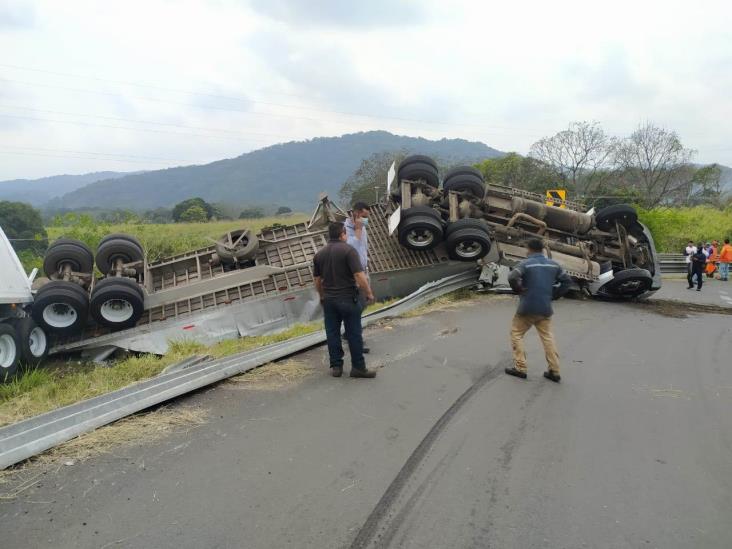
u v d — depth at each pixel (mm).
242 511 3455
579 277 12930
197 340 10477
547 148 47125
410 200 12805
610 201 43375
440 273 13008
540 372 6727
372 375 6305
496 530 3318
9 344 8117
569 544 3195
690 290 17328
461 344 8016
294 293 11164
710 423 5203
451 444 4551
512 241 13461
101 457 4188
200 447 4391
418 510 3520
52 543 3100
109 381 6836
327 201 12273
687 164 48625
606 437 4793
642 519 3484
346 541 3166
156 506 3500
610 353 7828
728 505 3686
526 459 4305
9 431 4047
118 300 9852
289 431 4742
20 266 9078
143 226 23141
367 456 4285
